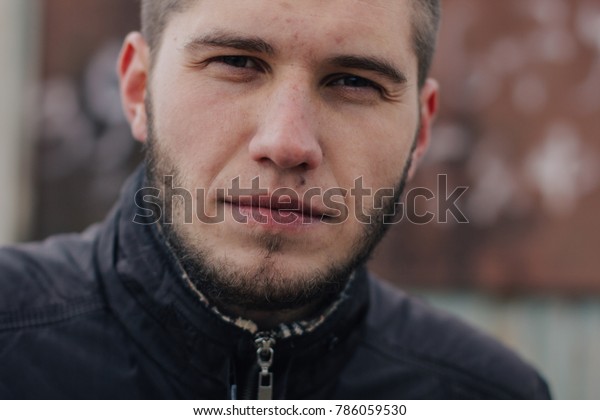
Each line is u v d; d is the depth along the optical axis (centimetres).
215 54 143
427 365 187
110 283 168
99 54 331
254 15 139
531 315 331
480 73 326
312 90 142
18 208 332
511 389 189
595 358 331
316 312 161
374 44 145
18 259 177
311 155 138
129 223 169
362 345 185
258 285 139
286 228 139
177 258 154
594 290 326
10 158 331
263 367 156
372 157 150
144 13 173
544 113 325
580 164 324
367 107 150
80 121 332
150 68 161
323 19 140
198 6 146
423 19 162
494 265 328
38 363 159
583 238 324
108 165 332
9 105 331
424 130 191
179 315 158
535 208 326
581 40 323
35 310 166
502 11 325
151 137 157
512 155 326
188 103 145
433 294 333
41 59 331
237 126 142
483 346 197
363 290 176
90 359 161
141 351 162
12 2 329
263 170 138
